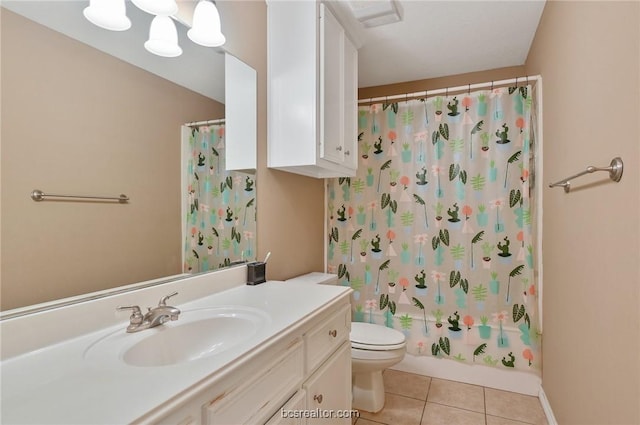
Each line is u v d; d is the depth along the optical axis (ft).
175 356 3.16
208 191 4.49
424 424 5.81
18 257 2.53
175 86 3.97
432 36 6.64
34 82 2.62
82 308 2.92
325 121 5.43
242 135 5.14
